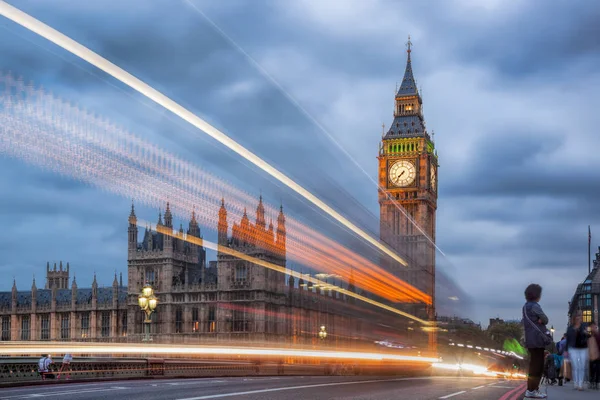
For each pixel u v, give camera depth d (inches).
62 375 1619.1
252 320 6195.9
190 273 6771.7
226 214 6328.7
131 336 6530.5
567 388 1013.2
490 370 4685.0
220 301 6294.3
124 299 7022.6
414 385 1294.3
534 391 703.7
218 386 1184.2
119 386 1232.8
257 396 887.1
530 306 705.6
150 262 6574.8
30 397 901.2
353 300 7519.7
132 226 6609.3
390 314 6156.5
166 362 1891.0
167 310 6441.9
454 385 1358.3
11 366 1459.2
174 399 834.2
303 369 3203.7
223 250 6343.5
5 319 7524.6
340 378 1736.0
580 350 930.7
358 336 7012.8
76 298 7135.8
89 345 4104.3
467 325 5497.1
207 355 5713.6
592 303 6417.3
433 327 4407.0
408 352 4042.8
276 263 6491.1
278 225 6599.4
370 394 944.3
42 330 7313.0
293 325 6683.1
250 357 5201.8
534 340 698.2
